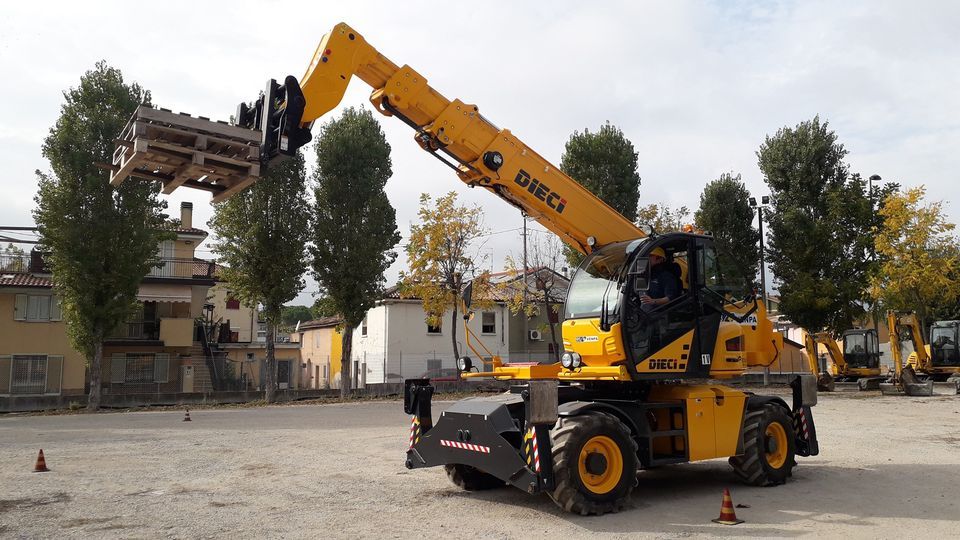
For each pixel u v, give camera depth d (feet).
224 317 166.61
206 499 28.14
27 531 22.81
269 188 94.27
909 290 105.70
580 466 24.82
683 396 28.78
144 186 87.66
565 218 31.07
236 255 94.27
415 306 127.75
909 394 92.17
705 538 21.67
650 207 104.37
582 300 29.22
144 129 23.97
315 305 101.50
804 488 29.94
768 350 32.73
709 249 30.48
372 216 100.01
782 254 109.29
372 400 97.40
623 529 22.90
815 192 108.27
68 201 83.51
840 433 49.19
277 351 147.54
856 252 105.40
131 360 107.96
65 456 40.98
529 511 25.73
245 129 26.17
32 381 98.63
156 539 21.79
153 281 110.52
